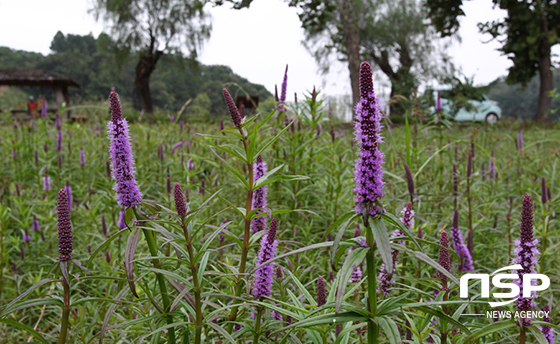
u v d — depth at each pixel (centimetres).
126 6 4409
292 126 580
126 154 226
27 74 3188
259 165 299
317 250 479
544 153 1088
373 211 170
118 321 335
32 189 710
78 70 9350
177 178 755
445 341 226
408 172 413
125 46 4634
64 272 205
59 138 808
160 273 224
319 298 230
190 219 216
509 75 3675
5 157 912
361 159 171
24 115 1337
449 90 2542
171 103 8912
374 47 3838
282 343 220
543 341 179
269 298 230
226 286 387
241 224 508
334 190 575
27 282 482
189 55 4909
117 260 436
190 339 252
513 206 630
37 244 540
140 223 228
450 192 554
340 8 2073
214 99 9125
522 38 3391
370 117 171
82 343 323
